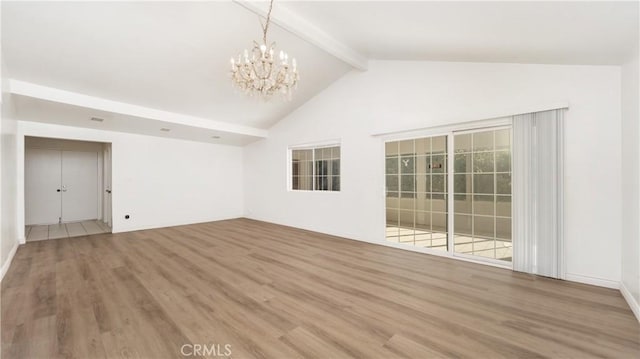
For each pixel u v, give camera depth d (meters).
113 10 2.82
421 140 4.12
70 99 4.02
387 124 4.47
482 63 3.46
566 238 2.91
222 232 5.69
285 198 6.51
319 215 5.68
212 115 5.63
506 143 3.34
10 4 2.52
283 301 2.47
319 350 1.77
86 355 1.72
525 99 3.14
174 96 4.66
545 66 3.01
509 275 3.09
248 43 3.70
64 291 2.70
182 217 6.68
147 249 4.32
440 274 3.16
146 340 1.88
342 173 5.20
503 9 1.98
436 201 3.97
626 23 1.86
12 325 2.07
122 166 5.81
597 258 2.75
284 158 6.53
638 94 2.19
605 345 1.80
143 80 4.07
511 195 3.29
